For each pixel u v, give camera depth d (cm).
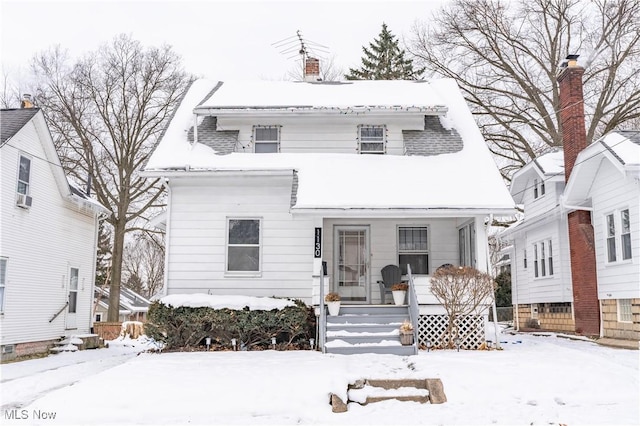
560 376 974
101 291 3656
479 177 1531
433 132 1762
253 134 1730
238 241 1563
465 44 3216
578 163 1706
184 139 1702
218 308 1405
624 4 2745
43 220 1784
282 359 1179
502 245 3916
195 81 2116
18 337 1625
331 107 1667
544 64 3067
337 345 1279
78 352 1842
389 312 1423
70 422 796
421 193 1459
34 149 1725
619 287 1588
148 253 5394
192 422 791
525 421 767
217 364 1111
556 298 2042
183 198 1573
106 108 3031
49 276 1827
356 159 1641
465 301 1391
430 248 1661
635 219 1498
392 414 814
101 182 2986
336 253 1653
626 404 864
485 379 952
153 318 1412
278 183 1576
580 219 1817
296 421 792
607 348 1483
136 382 928
